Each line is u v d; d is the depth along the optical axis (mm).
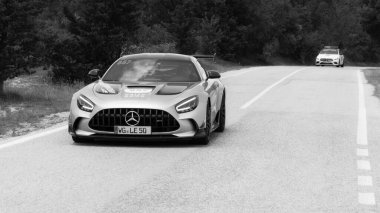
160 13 51500
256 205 6125
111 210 5844
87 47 25734
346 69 41656
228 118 13914
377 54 102500
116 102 9516
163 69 10789
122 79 10602
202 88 10195
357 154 9320
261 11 65875
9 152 9047
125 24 26844
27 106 15273
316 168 8141
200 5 57969
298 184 7145
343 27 92000
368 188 6992
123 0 26297
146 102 9500
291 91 21938
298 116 14359
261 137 10969
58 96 17750
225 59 58000
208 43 51750
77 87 23141
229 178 7414
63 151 9156
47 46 16812
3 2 15781
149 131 9438
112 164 8195
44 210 5820
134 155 8898
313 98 19234
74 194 6480
